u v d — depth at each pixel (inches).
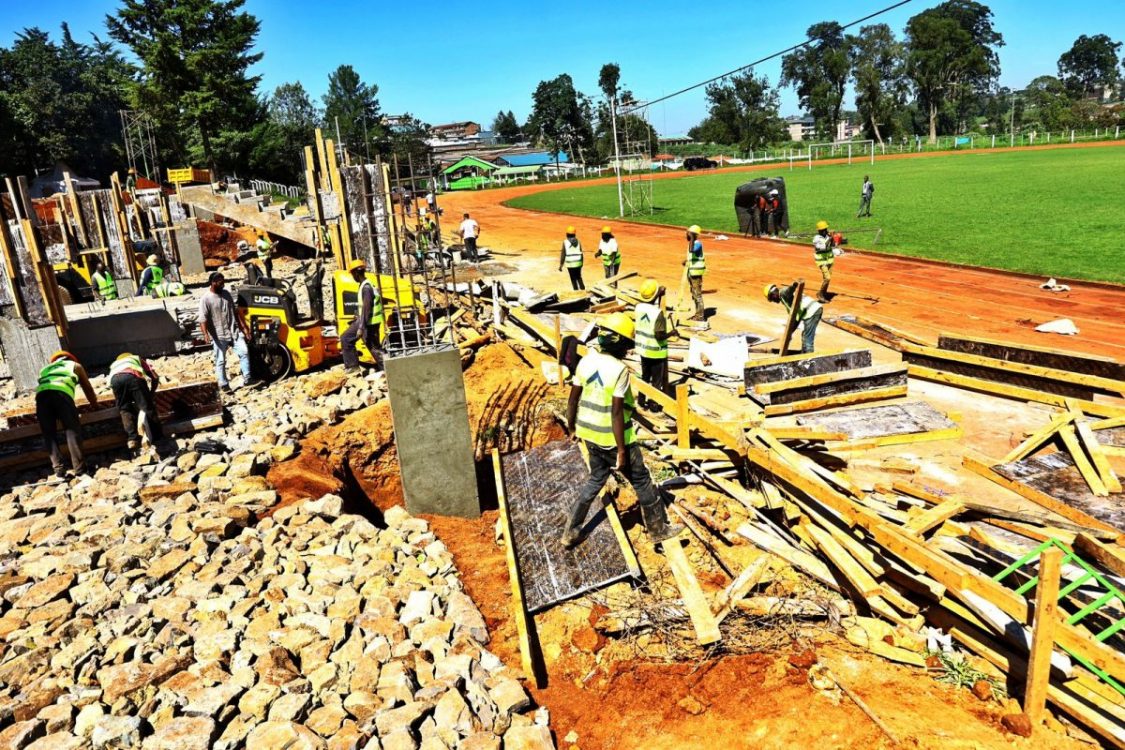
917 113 4603.8
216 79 2050.9
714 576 246.8
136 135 2340.1
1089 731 174.4
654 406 392.2
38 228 472.7
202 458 347.3
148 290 705.6
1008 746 173.0
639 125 3462.1
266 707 184.1
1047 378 388.2
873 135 4028.1
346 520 288.7
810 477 251.8
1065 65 6289.4
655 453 338.0
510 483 316.5
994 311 590.2
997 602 185.0
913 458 334.0
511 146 5590.6
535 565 256.2
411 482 307.9
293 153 2516.0
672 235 1208.8
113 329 546.9
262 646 207.6
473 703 186.1
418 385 296.2
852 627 216.5
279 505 311.7
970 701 188.1
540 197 2274.9
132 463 348.2
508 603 242.2
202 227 1136.2
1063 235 891.4
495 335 557.6
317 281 552.7
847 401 394.3
